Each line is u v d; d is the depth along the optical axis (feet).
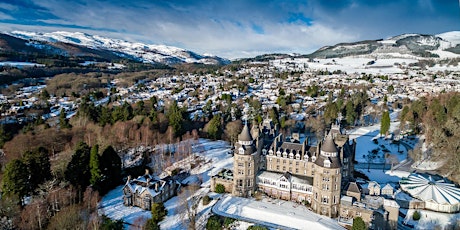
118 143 441.27
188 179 383.24
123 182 386.52
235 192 339.57
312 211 309.22
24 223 267.39
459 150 402.31
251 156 331.77
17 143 413.59
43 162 326.24
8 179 292.20
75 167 339.36
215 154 455.63
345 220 286.05
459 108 480.64
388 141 517.96
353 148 374.22
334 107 607.37
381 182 376.27
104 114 542.16
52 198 291.99
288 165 352.49
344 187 312.91
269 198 335.26
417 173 378.12
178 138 479.00
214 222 285.02
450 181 371.56
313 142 519.60
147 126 487.20
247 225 285.02
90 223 279.28
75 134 467.52
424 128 524.11
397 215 280.92
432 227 291.17
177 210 310.65
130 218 305.73
